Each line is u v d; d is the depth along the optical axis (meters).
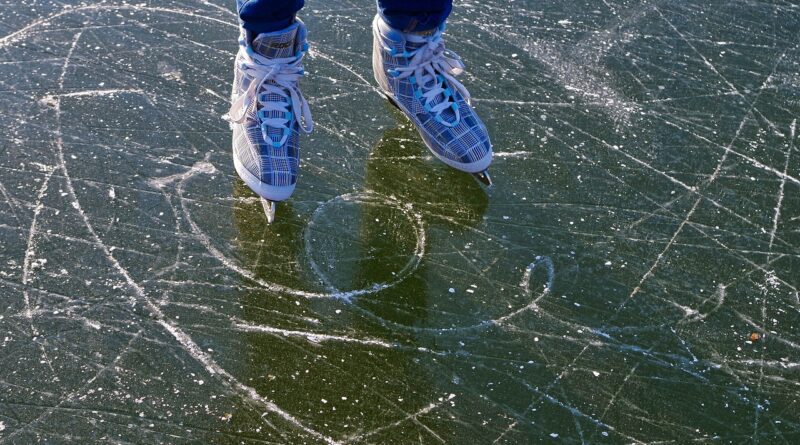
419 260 2.12
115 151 2.29
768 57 2.97
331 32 2.83
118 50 2.63
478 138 2.25
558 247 2.21
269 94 2.14
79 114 2.38
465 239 2.19
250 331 1.90
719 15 3.14
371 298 2.01
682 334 2.02
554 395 1.86
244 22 2.03
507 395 1.85
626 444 1.78
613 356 1.96
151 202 2.16
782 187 2.47
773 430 1.84
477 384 1.86
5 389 1.72
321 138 2.42
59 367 1.77
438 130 2.26
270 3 1.97
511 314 2.02
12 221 2.06
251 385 1.79
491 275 2.11
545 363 1.92
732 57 2.95
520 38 2.91
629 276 2.15
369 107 2.56
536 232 2.24
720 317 2.07
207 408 1.74
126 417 1.70
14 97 2.41
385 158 2.39
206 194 2.21
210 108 2.48
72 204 2.13
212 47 2.70
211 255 2.05
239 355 1.85
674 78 2.83
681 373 1.94
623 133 2.59
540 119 2.60
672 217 2.33
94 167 2.23
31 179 2.17
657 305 2.08
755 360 1.99
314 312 1.96
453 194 2.31
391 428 1.75
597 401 1.86
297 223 2.17
